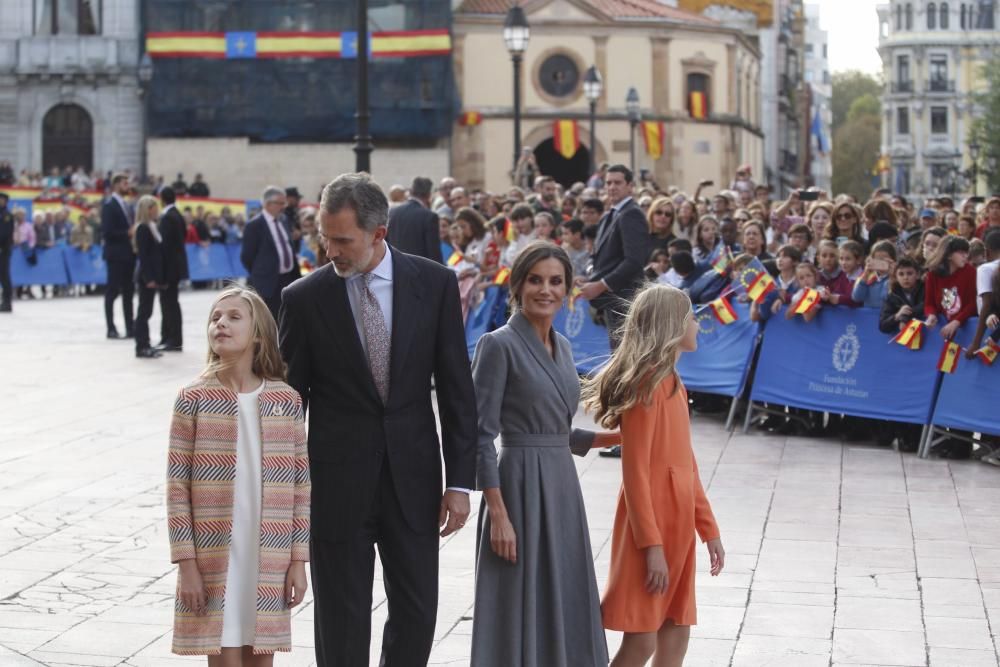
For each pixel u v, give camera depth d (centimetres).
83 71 7556
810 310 1869
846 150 18938
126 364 2616
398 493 827
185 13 7438
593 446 912
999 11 17612
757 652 1009
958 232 2406
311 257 2838
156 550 1272
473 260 2448
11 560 1236
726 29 8281
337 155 7469
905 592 1160
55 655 991
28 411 2050
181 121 7431
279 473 787
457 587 1161
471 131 7769
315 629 847
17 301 4359
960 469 1689
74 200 4941
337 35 7419
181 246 2786
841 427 1920
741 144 8556
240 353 796
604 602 864
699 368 2009
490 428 841
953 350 1734
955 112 17662
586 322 2233
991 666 981
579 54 7919
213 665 787
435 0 7462
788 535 1348
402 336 831
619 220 1739
